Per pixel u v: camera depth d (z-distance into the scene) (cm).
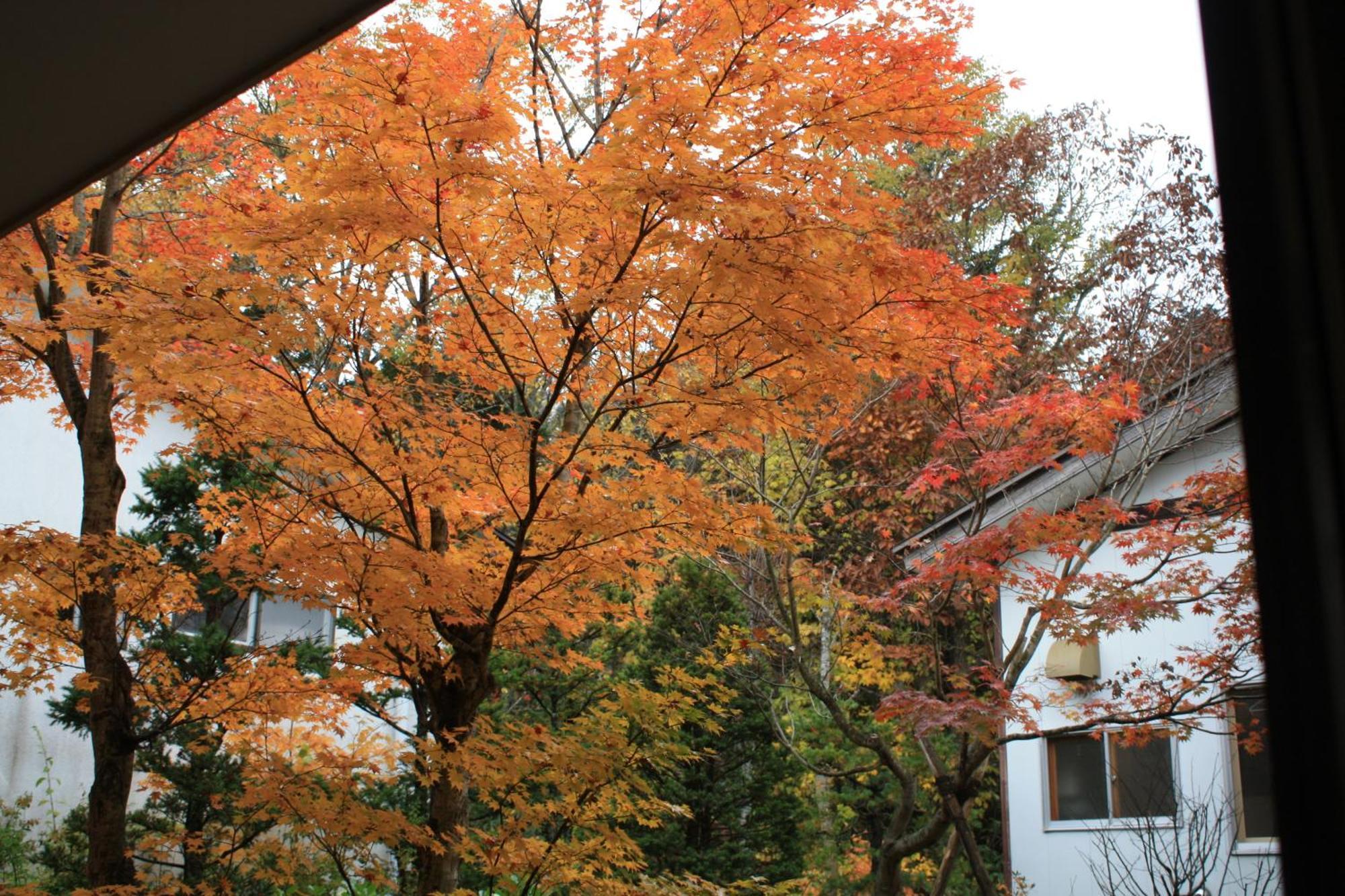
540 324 578
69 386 658
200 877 818
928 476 897
